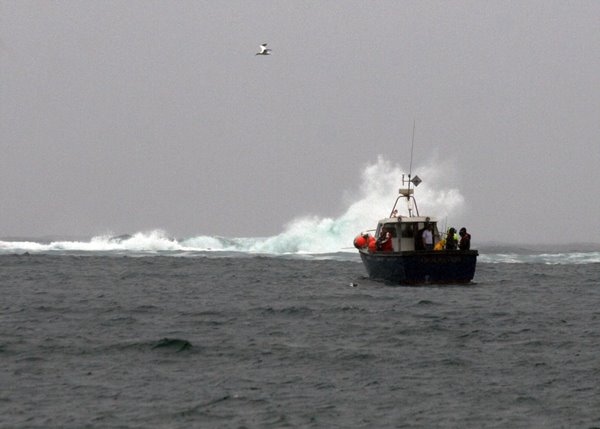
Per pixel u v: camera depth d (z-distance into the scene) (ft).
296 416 189.78
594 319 342.23
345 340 285.84
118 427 180.65
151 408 194.90
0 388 212.02
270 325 320.09
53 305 378.32
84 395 205.98
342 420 187.11
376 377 227.81
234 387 215.10
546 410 195.00
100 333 296.30
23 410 192.54
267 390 212.43
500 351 266.57
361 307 373.61
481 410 195.42
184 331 303.27
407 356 257.34
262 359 251.19
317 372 233.55
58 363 242.78
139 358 250.98
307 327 315.17
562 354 260.83
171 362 245.86
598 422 184.96
